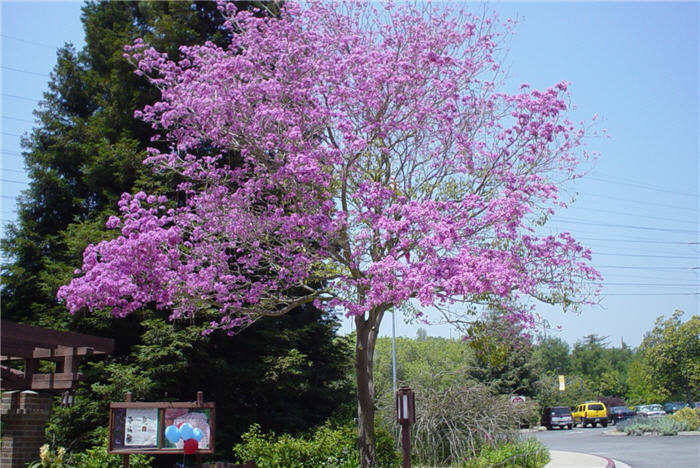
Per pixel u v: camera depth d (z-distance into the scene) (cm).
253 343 1884
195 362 1742
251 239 1320
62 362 1162
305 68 1293
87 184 1991
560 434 3969
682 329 5978
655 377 6172
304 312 2142
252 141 1287
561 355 8988
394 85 1305
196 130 1359
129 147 1898
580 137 1366
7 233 2047
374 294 1116
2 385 1167
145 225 1217
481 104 1391
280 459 1362
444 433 1744
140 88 1983
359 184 1273
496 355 1399
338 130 1285
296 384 1964
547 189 1236
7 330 1027
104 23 2217
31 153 2117
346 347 2230
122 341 1814
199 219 1308
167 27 1978
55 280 1767
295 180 1253
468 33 1396
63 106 2227
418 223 1159
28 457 1173
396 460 1592
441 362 3703
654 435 3409
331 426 1903
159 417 1052
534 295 1269
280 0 1583
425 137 1376
